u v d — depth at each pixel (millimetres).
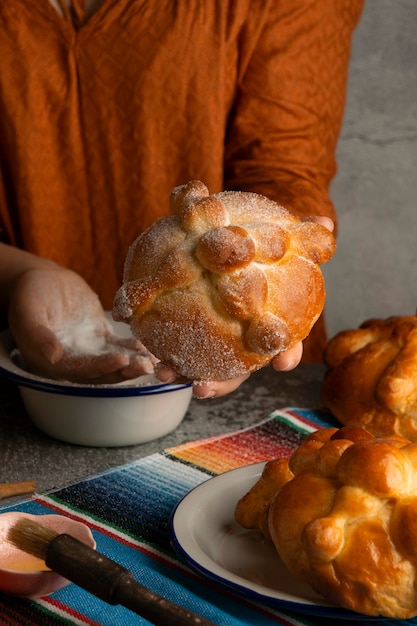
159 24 1362
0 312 1226
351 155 2436
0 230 1453
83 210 1461
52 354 970
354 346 1037
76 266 1495
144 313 685
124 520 808
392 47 2355
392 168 2443
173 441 992
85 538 720
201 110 1398
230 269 650
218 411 1064
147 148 1410
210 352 678
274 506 714
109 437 964
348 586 661
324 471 708
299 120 1432
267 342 655
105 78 1384
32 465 933
